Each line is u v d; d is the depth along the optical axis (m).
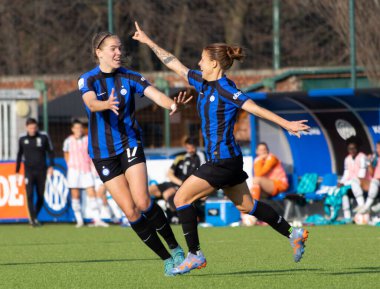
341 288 24.75
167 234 27.50
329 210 55.25
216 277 27.78
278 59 80.06
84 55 89.25
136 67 83.62
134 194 26.69
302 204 55.22
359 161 54.03
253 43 87.50
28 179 57.88
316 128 58.62
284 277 27.52
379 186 52.91
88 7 87.81
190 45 87.06
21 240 46.47
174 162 55.47
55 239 46.81
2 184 60.81
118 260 34.44
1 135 65.75
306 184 56.06
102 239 46.06
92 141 26.89
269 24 87.50
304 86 77.25
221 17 88.62
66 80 86.19
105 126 26.64
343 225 52.78
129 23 84.75
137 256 36.12
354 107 57.47
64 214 59.59
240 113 75.12
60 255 37.22
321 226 52.22
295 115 58.66
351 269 29.69
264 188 54.50
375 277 27.31
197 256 26.75
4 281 28.06
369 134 57.41
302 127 24.12
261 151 54.81
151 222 27.27
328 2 70.62
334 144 58.25
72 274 29.72
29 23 90.38
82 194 59.12
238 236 46.19
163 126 72.00
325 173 58.38
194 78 26.92
